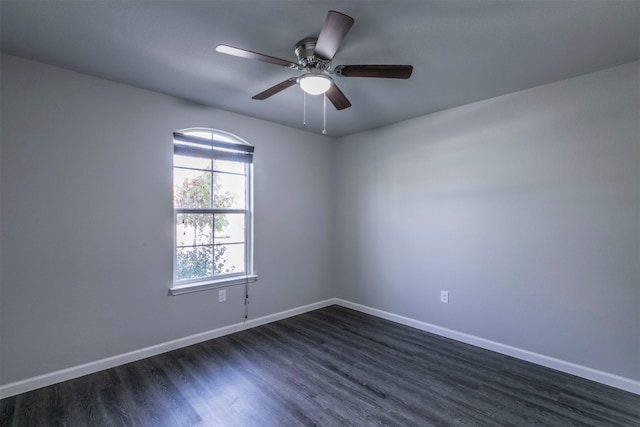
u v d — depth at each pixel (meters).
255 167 3.54
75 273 2.43
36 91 2.27
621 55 2.16
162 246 2.86
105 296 2.56
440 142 3.31
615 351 2.33
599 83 2.39
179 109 2.96
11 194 2.19
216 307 3.23
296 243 3.96
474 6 1.65
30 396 2.18
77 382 2.36
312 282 4.15
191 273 3.13
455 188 3.20
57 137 2.35
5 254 2.17
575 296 2.50
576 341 2.50
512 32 1.89
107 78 2.54
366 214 4.04
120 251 2.63
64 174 2.38
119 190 2.63
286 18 1.78
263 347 3.00
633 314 2.27
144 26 1.86
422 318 3.47
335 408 2.08
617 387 2.31
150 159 2.79
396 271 3.71
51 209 2.33
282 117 3.51
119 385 2.33
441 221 3.30
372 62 2.26
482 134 3.00
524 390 2.30
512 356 2.81
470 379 2.44
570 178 2.52
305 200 4.05
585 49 2.08
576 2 1.62
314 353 2.88
